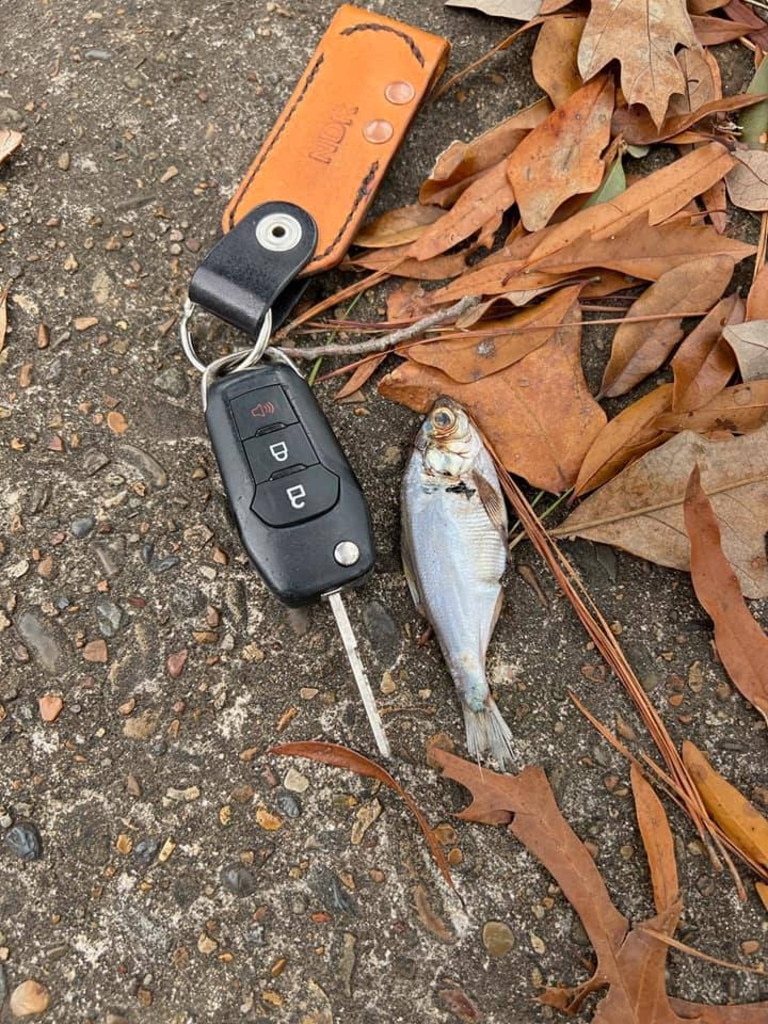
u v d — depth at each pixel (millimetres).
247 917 300
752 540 313
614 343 337
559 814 294
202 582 325
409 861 303
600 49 345
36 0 393
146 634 321
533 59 363
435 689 316
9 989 295
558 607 323
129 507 331
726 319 334
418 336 343
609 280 344
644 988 281
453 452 314
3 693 316
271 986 295
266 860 303
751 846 295
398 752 311
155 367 344
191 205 362
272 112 375
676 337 338
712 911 299
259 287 321
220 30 384
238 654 319
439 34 384
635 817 306
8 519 329
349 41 351
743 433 325
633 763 307
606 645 317
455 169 348
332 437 306
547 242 341
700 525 302
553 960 296
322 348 331
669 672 320
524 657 320
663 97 343
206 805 308
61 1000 295
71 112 372
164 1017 294
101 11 388
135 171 365
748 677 308
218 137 371
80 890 302
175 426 339
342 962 296
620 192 348
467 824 306
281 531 294
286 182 339
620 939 285
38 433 337
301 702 315
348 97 346
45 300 350
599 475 322
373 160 342
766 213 356
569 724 314
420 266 348
